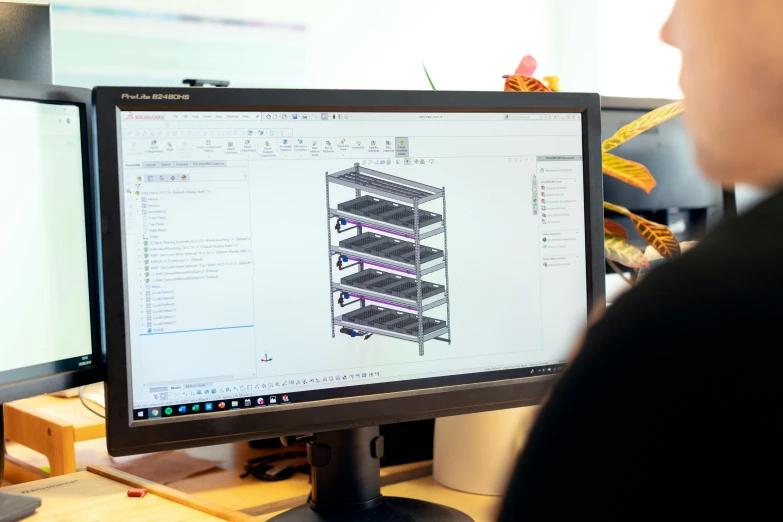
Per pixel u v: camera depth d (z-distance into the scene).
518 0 3.43
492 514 0.38
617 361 0.34
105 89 0.70
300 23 2.89
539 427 0.36
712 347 0.31
